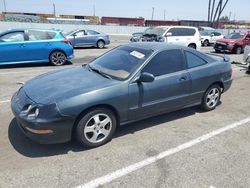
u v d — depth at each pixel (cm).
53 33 1080
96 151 391
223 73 566
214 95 571
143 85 430
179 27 1569
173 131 467
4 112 528
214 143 429
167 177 335
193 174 343
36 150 387
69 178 326
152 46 486
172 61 480
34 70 971
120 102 405
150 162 367
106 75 434
